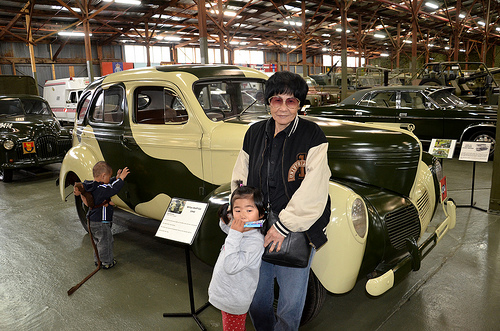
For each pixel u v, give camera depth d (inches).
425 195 111.3
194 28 1018.1
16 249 153.3
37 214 201.2
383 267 87.5
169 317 102.3
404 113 322.7
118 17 845.2
